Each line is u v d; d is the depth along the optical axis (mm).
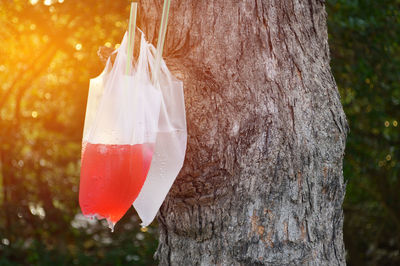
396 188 4391
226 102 1543
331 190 1591
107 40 3582
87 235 4426
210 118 1534
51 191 4227
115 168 1469
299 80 1578
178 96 1521
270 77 1562
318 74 1602
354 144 3727
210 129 1533
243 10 1572
